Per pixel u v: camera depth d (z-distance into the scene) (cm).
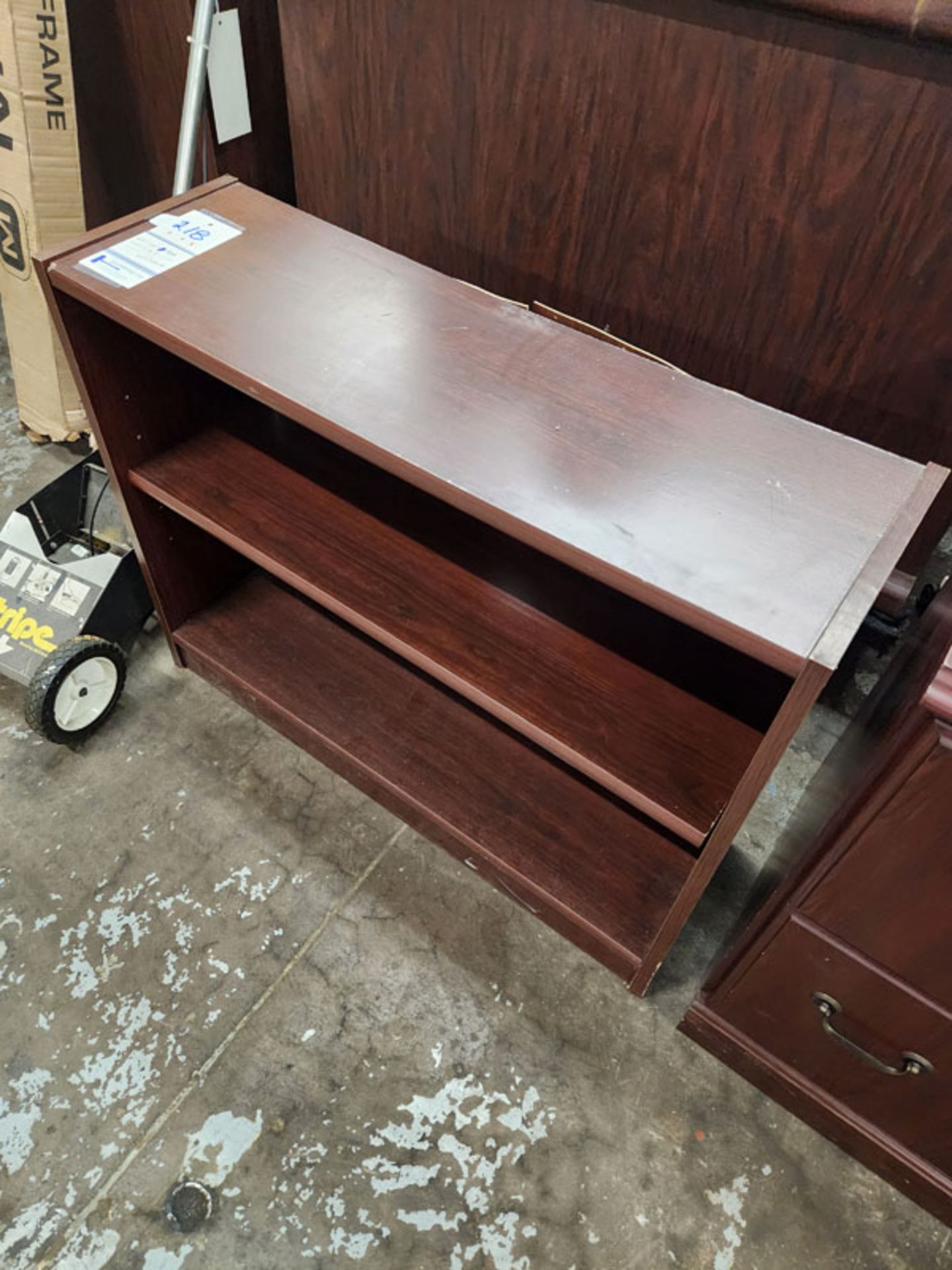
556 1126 108
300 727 132
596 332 113
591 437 82
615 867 118
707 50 99
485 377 88
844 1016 92
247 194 111
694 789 91
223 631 142
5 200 154
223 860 129
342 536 113
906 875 73
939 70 88
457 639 103
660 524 75
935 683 61
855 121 96
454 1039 114
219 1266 97
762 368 125
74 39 155
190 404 122
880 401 119
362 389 86
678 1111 110
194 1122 106
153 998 115
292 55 133
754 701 100
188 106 119
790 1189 104
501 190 129
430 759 128
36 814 132
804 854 86
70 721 134
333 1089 110
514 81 116
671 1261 99
